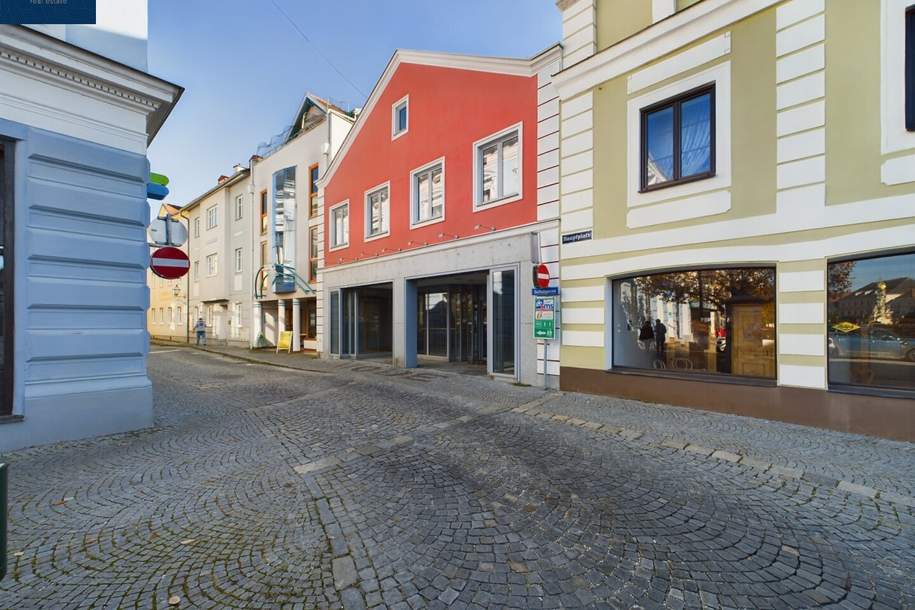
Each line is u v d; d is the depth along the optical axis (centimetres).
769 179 625
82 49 536
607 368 806
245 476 426
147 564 278
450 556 283
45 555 289
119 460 473
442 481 408
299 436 562
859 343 564
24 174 520
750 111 644
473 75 1070
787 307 607
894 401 525
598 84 821
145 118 630
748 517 334
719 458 464
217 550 294
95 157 571
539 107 923
